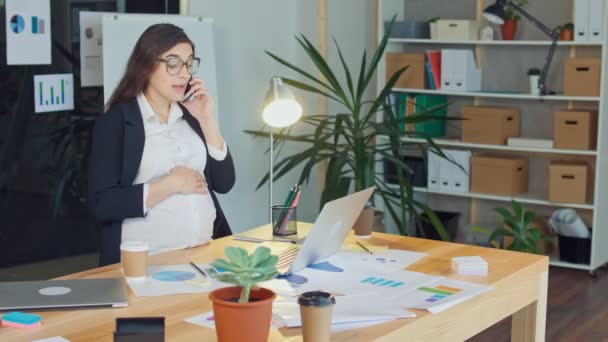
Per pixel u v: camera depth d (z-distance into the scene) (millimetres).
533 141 5355
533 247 5066
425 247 2627
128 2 4430
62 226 4223
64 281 2131
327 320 1629
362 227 2756
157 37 2869
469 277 2264
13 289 2049
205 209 2973
